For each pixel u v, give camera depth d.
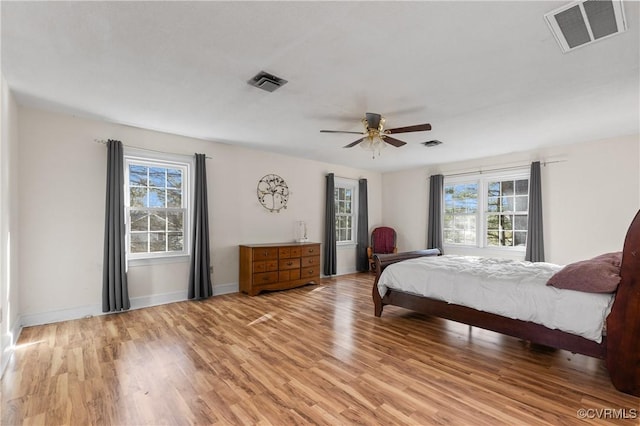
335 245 6.17
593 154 4.41
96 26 1.85
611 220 4.26
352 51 2.13
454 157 5.57
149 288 4.02
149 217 4.13
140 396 1.94
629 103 3.03
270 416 1.75
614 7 1.67
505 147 4.80
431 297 3.14
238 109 3.25
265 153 5.28
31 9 1.68
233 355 2.54
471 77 2.50
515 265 3.35
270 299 4.39
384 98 2.93
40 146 3.29
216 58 2.23
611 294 2.14
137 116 3.49
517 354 2.60
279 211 5.46
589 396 1.96
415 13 1.73
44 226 3.30
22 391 1.99
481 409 1.82
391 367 2.35
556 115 3.38
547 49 2.09
